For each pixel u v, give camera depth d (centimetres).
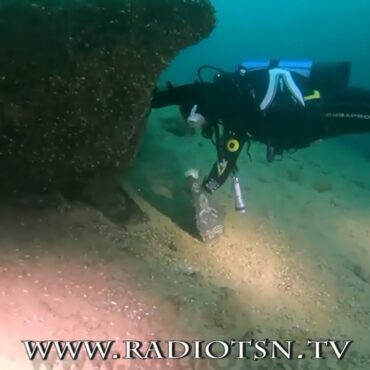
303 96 301
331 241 449
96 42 263
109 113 279
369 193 629
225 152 301
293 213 480
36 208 297
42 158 282
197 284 297
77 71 261
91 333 219
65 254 267
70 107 268
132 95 279
